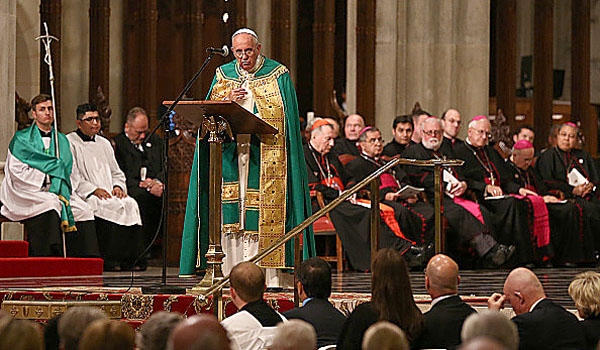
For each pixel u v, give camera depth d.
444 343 16.08
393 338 10.16
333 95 42.59
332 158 33.97
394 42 42.06
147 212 34.50
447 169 34.16
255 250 22.11
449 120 35.78
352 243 31.70
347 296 22.42
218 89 22.27
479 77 42.66
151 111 40.88
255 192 22.05
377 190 22.08
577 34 47.50
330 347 16.56
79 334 11.59
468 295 23.77
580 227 35.12
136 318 20.88
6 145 33.22
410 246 31.59
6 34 33.38
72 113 42.09
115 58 43.47
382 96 42.03
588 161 38.22
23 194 30.20
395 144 35.53
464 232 32.81
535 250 34.28
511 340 11.20
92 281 24.86
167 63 45.56
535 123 46.75
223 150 22.19
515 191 35.75
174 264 35.31
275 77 22.31
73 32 42.09
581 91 47.44
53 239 29.91
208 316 9.55
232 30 42.25
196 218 21.88
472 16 42.62
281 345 11.04
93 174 33.03
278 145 22.08
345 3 45.34
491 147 36.44
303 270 17.89
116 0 43.41
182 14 45.53
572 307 22.22
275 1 43.12
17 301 21.53
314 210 32.25
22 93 38.91
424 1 42.34
